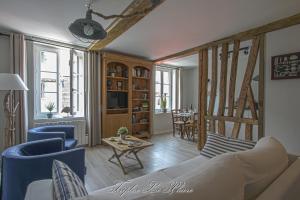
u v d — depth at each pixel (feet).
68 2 7.79
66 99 14.07
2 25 10.23
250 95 11.21
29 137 9.28
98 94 14.84
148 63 17.97
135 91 17.89
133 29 10.74
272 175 3.83
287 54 9.91
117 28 10.11
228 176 2.78
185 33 11.43
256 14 9.02
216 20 9.63
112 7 8.12
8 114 9.29
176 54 16.10
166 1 7.70
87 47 14.07
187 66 22.47
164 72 21.47
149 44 13.65
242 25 10.30
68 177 3.16
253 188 3.45
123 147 9.27
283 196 3.42
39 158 5.65
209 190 2.40
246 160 3.46
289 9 8.55
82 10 8.48
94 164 10.57
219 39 12.53
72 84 13.94
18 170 5.45
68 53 14.01
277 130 10.40
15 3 7.90
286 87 10.10
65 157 6.08
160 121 20.38
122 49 15.01
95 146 14.34
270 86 10.67
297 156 4.94
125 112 16.57
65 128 10.84
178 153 12.80
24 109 11.30
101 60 15.06
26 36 11.81
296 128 9.75
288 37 9.91
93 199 2.33
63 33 11.39
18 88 8.16
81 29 7.13
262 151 4.01
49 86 13.35
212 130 13.17
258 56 11.72
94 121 14.60
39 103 12.90
